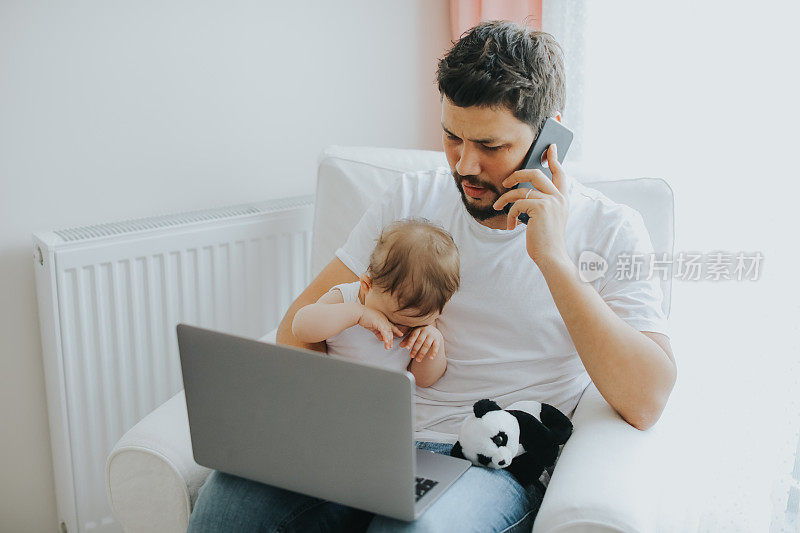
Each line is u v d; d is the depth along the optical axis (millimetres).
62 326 1788
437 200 1561
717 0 1687
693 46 1742
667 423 1777
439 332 1456
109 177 1928
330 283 1582
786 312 1649
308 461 1182
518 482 1325
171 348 1940
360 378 1094
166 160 1984
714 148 1738
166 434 1394
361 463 1142
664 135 1832
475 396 1479
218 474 1312
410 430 1090
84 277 1788
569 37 1924
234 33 1990
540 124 1385
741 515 1756
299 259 2070
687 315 1789
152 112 1939
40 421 1999
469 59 1336
